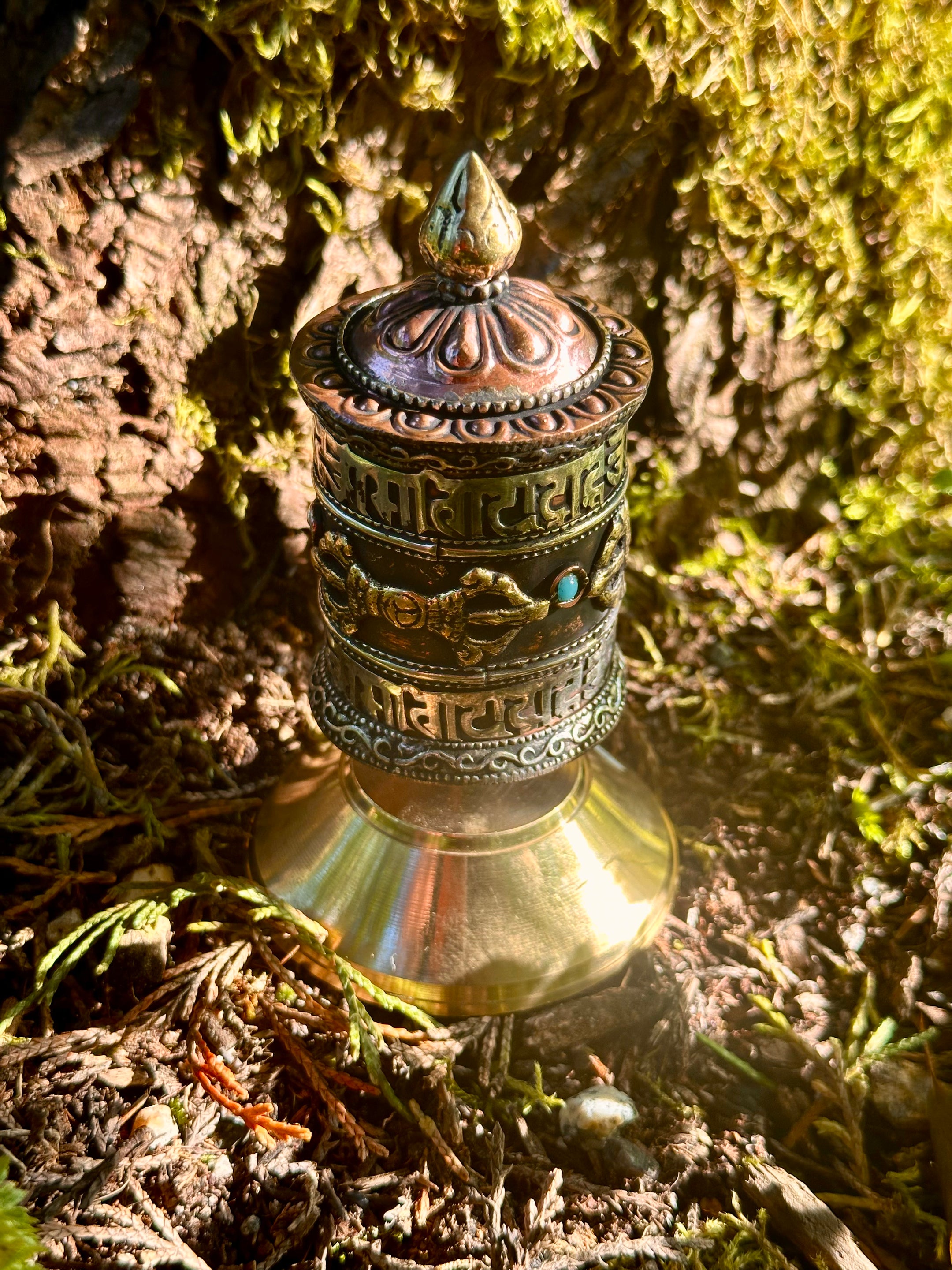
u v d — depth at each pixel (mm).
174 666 225
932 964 186
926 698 227
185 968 176
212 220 189
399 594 153
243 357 210
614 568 162
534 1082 176
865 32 191
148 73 171
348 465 148
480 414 142
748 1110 176
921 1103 172
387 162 197
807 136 201
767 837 215
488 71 190
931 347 226
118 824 197
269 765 218
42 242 176
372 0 175
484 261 145
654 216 217
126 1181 148
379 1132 167
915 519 246
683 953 195
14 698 202
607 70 195
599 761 203
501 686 160
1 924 180
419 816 181
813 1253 156
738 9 185
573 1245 153
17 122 165
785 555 255
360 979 175
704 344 231
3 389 187
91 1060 160
